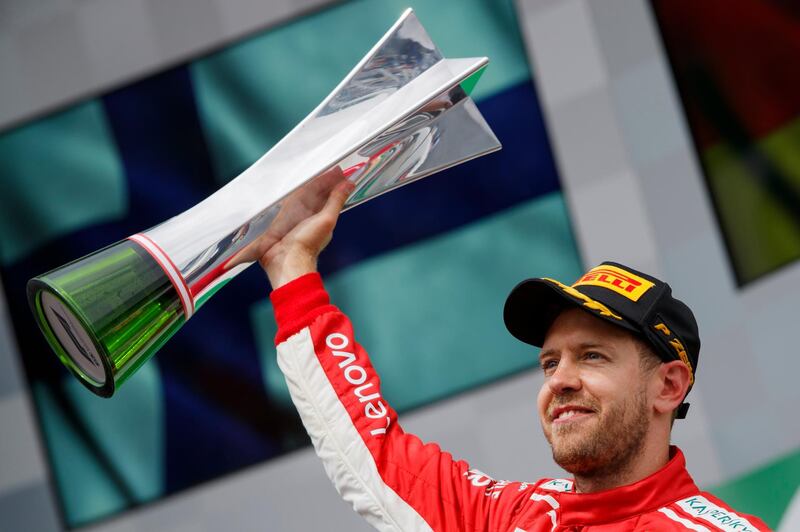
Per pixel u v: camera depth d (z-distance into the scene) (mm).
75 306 4996
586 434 5324
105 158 16828
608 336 5438
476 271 15727
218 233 5461
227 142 16531
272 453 16109
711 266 15375
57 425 16734
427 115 5695
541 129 15852
